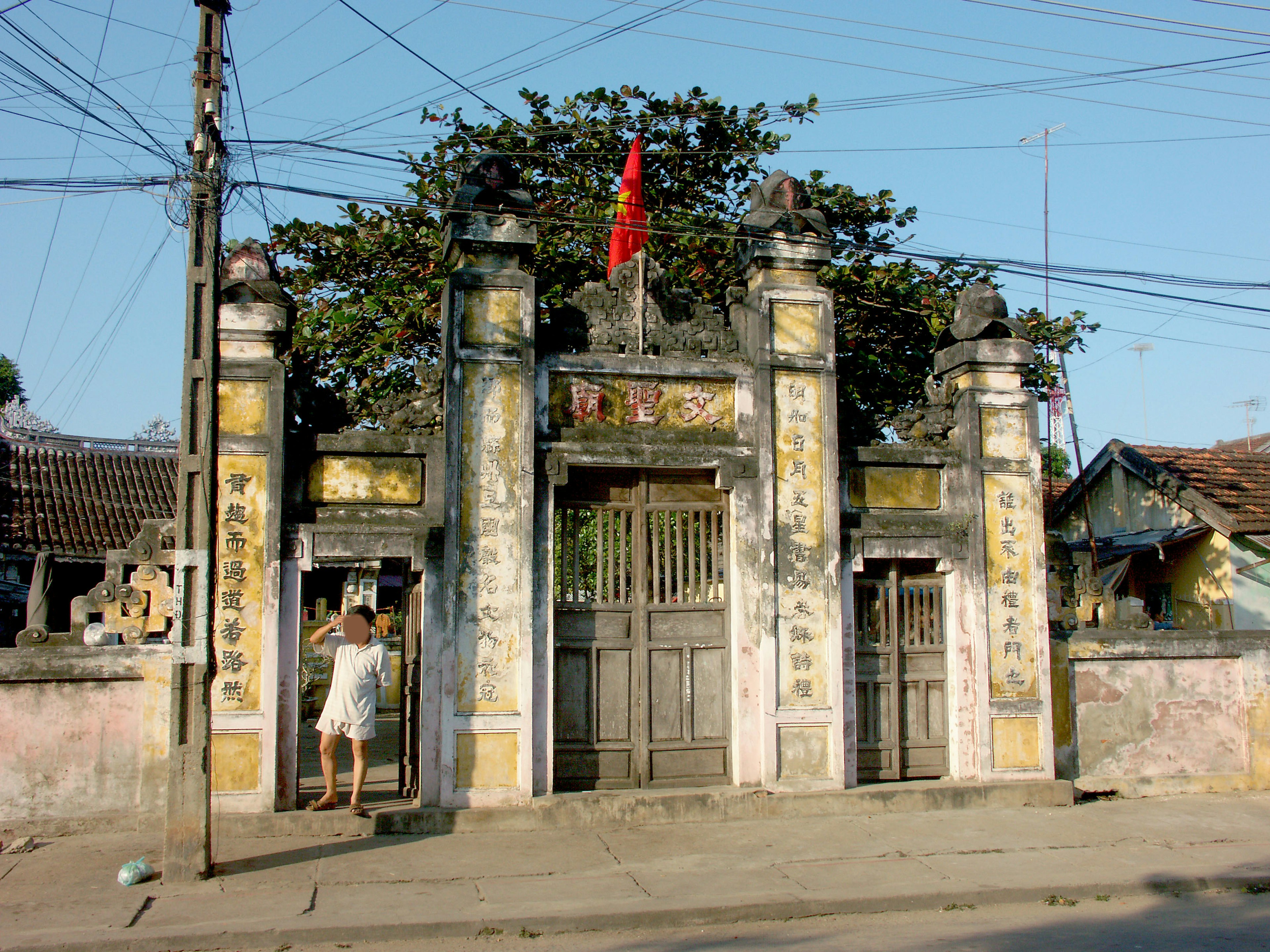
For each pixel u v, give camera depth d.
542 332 9.62
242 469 8.81
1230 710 10.97
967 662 10.16
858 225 15.20
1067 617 10.97
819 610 9.78
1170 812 9.91
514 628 9.02
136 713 8.61
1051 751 10.20
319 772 11.41
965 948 6.32
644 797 9.08
